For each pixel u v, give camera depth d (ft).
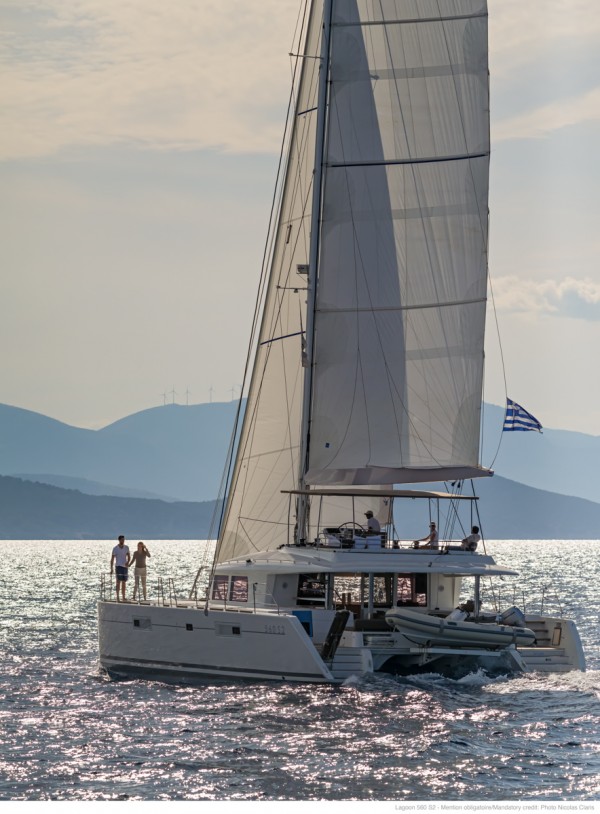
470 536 249.96
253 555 249.34
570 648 241.96
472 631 229.04
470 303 258.37
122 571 285.64
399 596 243.19
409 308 256.11
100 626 257.75
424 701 216.33
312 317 254.47
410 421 254.68
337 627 221.05
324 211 255.29
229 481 288.92
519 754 181.47
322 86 256.73
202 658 234.99
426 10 260.21
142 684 241.55
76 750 184.65
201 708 213.05
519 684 232.12
